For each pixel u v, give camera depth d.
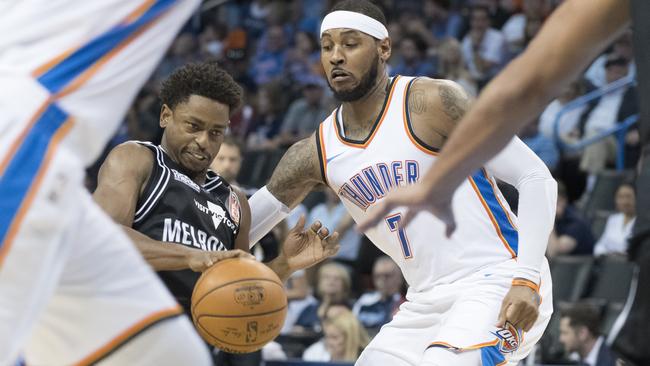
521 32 19.00
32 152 3.92
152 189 5.95
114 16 4.13
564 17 3.22
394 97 6.45
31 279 3.88
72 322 4.30
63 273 4.17
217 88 6.04
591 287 13.03
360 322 11.25
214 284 5.39
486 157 3.29
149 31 4.24
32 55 4.08
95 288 4.22
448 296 6.27
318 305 12.30
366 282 13.80
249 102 20.67
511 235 6.45
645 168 3.12
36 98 3.99
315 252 6.56
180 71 6.11
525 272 5.98
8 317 3.84
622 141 16.17
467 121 3.26
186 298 6.07
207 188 6.36
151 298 4.32
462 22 19.91
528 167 6.24
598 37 3.21
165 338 4.32
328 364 9.57
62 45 4.10
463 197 6.35
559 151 16.14
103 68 4.13
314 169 6.75
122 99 4.24
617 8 3.17
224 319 5.36
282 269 6.59
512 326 5.96
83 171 4.09
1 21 4.12
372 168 6.44
